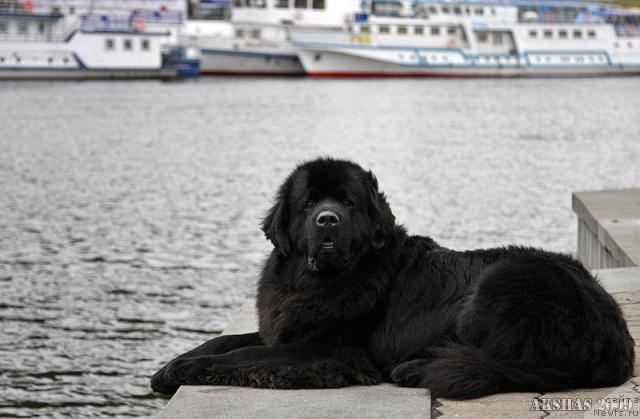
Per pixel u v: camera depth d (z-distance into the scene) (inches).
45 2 3804.1
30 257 837.2
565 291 214.1
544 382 210.1
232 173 1492.4
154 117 2509.8
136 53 3695.9
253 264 808.9
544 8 4153.5
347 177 227.3
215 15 4557.1
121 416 451.2
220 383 227.3
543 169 1540.4
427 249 243.4
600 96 3321.9
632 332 269.1
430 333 230.4
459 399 209.3
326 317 230.7
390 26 4001.0
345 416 198.7
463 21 4042.8
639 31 4281.5
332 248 219.6
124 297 688.4
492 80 4042.8
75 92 3206.2
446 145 1926.7
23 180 1375.5
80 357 541.0
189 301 675.4
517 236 957.2
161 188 1311.5
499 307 216.5
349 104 2967.5
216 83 3782.0
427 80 4025.6
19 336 583.2
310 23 4106.8
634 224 434.9
